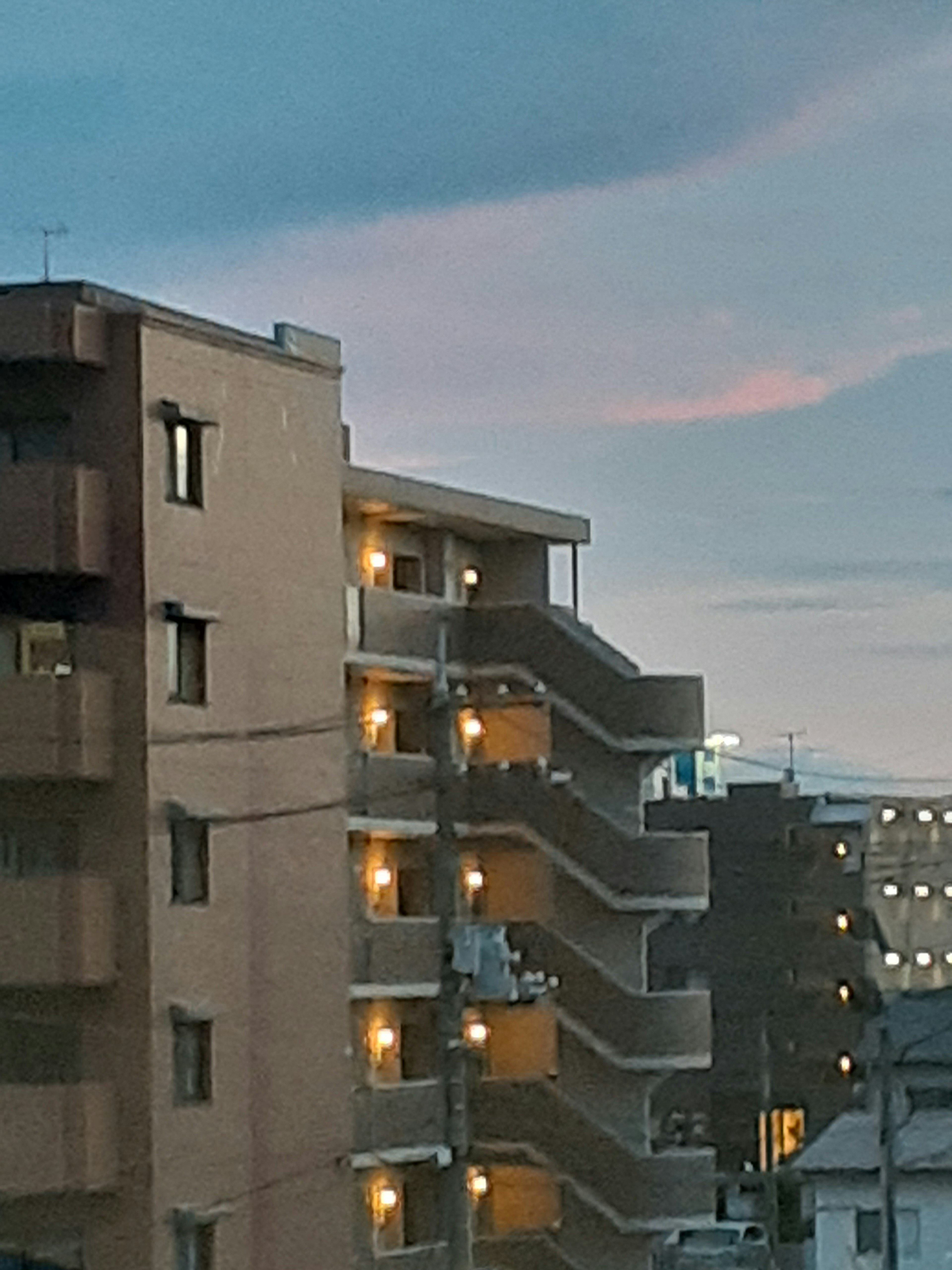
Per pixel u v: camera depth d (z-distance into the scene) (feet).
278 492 137.59
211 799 129.90
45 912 122.01
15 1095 121.90
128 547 125.80
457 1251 147.13
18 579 126.00
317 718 140.15
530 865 156.56
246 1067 131.34
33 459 127.03
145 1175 123.44
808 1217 197.06
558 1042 157.07
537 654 158.30
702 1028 159.22
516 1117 152.15
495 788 155.33
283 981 135.13
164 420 127.95
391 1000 146.82
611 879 157.69
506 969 151.74
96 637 125.70
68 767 123.03
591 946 159.02
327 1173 137.49
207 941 128.77
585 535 167.43
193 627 129.70
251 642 134.31
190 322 130.52
